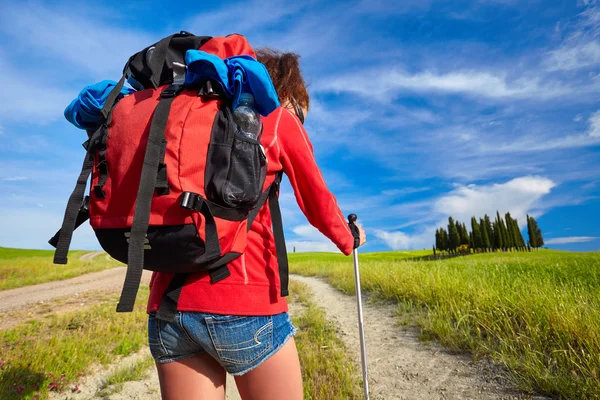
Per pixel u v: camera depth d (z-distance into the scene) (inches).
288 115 48.6
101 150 43.2
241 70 40.8
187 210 36.0
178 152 37.6
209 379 46.3
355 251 92.0
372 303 307.3
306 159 47.1
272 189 48.3
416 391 130.3
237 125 40.9
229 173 38.4
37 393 140.0
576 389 107.3
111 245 41.3
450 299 225.3
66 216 42.0
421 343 181.8
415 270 358.0
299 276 776.3
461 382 131.7
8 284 663.1
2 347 204.7
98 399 142.5
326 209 48.5
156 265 39.6
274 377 43.6
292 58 59.1
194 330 41.5
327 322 249.8
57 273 890.1
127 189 39.6
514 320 170.4
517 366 132.4
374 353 176.6
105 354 189.9
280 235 47.1
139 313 296.7
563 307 153.4
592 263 398.9
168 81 46.7
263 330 42.7
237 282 41.8
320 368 155.3
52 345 200.1
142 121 41.4
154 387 153.3
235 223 39.6
